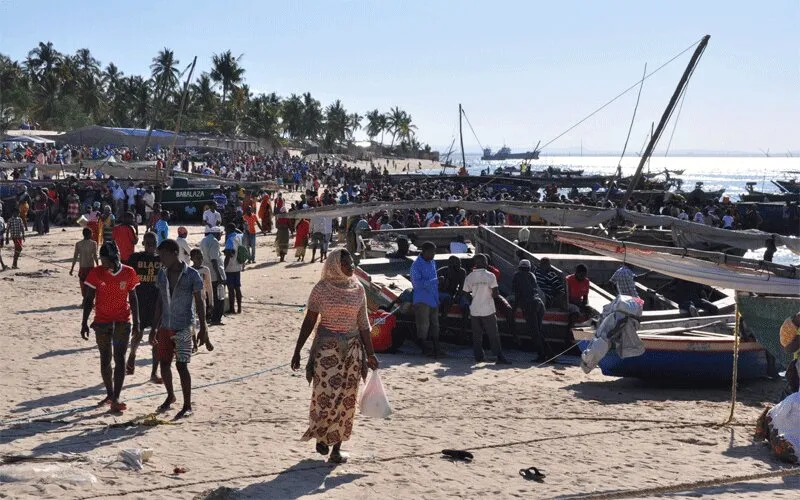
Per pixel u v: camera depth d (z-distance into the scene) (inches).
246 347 521.0
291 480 263.1
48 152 2797.7
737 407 390.0
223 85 5556.1
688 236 778.8
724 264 459.8
